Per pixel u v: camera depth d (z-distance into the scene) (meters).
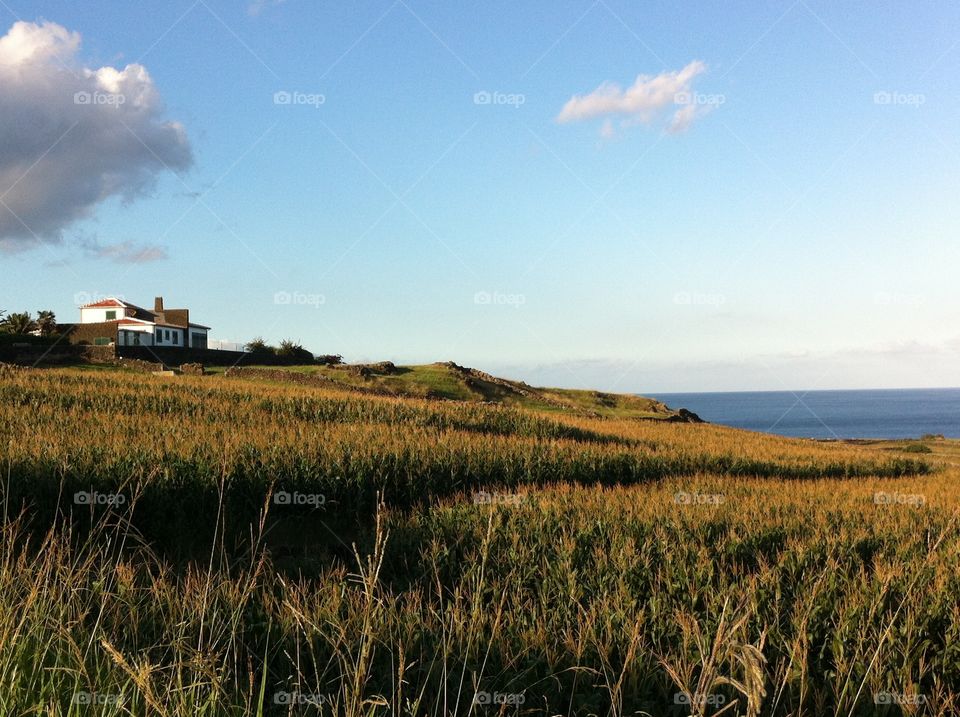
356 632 6.47
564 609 8.18
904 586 9.11
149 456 15.45
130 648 5.57
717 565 10.48
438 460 19.94
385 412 32.88
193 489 14.32
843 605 8.39
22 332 59.25
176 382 37.84
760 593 8.68
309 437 20.88
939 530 14.04
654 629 7.42
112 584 7.34
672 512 14.24
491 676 6.22
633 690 6.20
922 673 6.99
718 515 14.30
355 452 18.42
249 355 61.78
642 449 28.92
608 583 9.49
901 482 25.59
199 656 4.43
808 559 11.00
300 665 6.18
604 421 46.12
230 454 15.16
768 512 15.02
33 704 4.15
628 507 14.77
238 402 32.28
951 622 8.20
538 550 11.30
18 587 5.79
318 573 10.69
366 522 16.09
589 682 6.38
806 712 6.08
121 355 53.03
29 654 4.68
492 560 10.73
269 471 15.92
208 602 6.28
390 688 5.71
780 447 38.50
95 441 17.45
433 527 13.48
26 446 16.17
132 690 4.43
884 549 11.68
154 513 13.39
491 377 71.06
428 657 6.38
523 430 33.28
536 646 6.90
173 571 9.70
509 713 5.70
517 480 21.06
